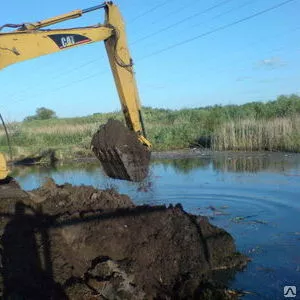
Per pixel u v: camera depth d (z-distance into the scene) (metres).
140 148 10.88
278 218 11.83
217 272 8.61
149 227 8.91
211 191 15.38
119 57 11.42
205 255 8.82
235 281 8.18
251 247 9.77
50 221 8.55
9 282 7.09
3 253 7.59
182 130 33.12
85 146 31.64
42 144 36.38
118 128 10.84
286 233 10.59
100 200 9.62
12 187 9.95
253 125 27.30
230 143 27.41
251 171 18.91
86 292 7.14
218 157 24.17
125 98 11.46
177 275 8.18
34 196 9.55
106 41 11.65
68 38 10.98
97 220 8.67
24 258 7.55
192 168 20.81
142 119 11.65
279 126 26.00
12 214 8.51
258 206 13.10
